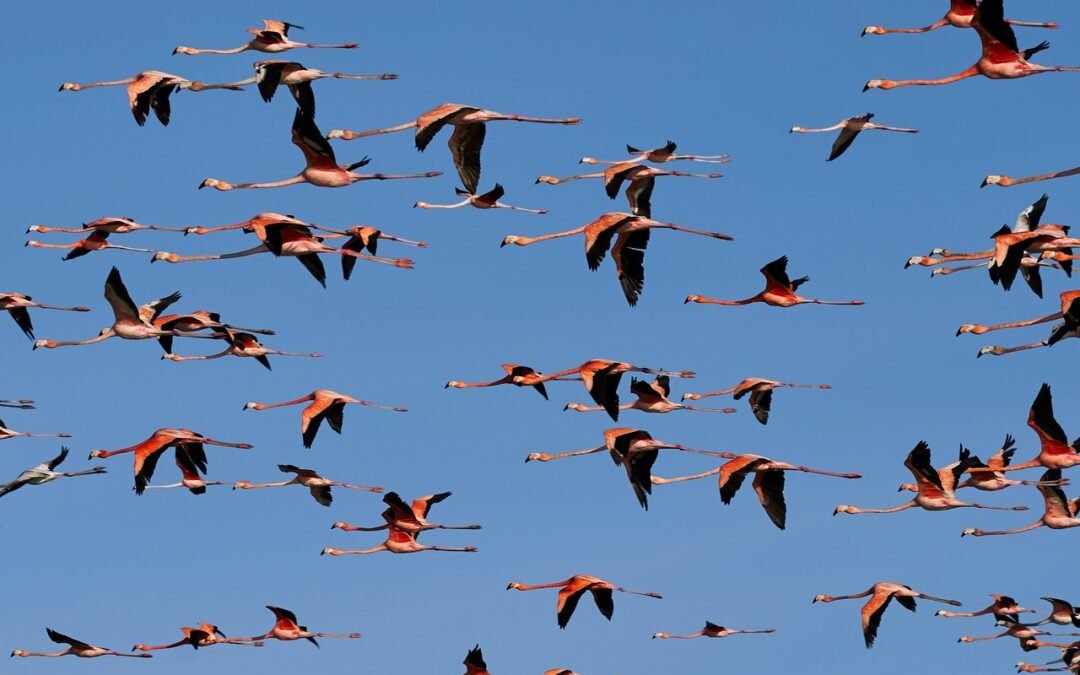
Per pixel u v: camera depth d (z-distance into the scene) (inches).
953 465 2247.8
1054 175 2055.9
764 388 2348.7
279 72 2042.3
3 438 2145.7
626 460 2076.8
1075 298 2054.6
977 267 2250.2
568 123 2010.3
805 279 2272.4
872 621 2091.5
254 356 2352.4
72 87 2247.8
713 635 2320.4
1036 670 2311.8
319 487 2353.6
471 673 2146.9
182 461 2303.2
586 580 2106.3
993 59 2011.6
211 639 2268.7
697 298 2290.8
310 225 2119.8
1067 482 2176.4
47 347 2237.9
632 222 2063.2
